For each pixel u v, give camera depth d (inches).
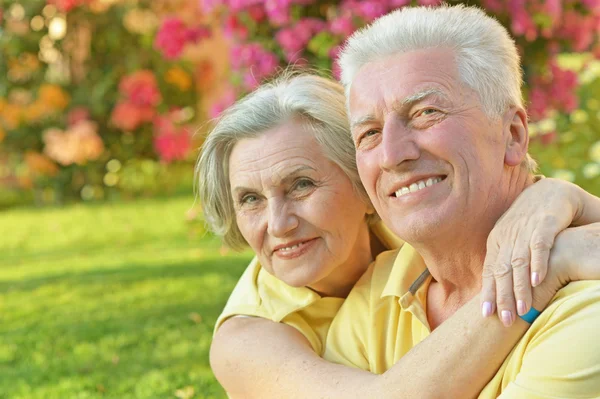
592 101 242.1
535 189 72.0
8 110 422.6
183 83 421.7
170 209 375.9
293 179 82.6
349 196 84.0
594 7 193.2
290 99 82.6
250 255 273.6
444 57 71.3
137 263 273.0
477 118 70.8
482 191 71.1
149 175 431.2
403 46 72.7
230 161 86.1
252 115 83.3
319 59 178.1
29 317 215.5
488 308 66.4
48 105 421.1
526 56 194.2
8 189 439.2
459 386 67.2
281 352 81.0
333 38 172.1
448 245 74.2
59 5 419.5
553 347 63.1
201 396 151.4
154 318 206.2
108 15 432.1
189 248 293.4
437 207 71.2
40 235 340.2
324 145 82.4
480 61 71.1
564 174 215.6
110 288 239.8
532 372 63.9
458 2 167.3
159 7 433.1
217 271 252.7
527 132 74.6
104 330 198.4
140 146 434.0
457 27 72.2
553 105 208.7
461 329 68.2
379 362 81.8
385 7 166.7
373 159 73.8
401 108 71.3
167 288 235.3
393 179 72.2
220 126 85.3
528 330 65.7
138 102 412.8
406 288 81.4
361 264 90.5
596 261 64.1
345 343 84.6
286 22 179.0
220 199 90.0
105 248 307.7
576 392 61.5
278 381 79.4
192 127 422.3
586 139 235.8
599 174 222.5
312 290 89.5
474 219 72.0
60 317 213.5
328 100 83.5
